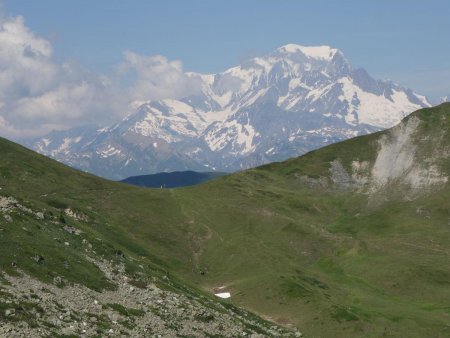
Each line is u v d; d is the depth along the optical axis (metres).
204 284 170.38
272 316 145.25
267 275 169.00
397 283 174.75
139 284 101.19
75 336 61.09
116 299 85.19
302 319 142.25
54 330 60.69
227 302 141.25
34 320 61.28
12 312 60.47
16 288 70.31
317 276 180.50
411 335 133.62
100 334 64.75
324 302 149.00
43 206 144.88
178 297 104.31
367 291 170.75
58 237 105.88
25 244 90.12
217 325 94.00
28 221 104.06
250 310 148.50
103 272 97.50
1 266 76.62
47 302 69.50
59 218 124.69
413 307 157.50
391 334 133.50
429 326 139.00
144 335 71.38
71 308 70.94
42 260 86.94
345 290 169.62
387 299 164.88
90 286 86.75
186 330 82.31
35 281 77.06
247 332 98.94
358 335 133.50
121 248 146.88
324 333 135.50
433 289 170.62
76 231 122.44
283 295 154.88
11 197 120.50
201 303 114.56
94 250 115.81
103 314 74.00
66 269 88.69
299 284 161.88
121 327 71.12
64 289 79.56
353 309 148.88
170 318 85.75
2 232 90.69
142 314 81.44
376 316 144.62
